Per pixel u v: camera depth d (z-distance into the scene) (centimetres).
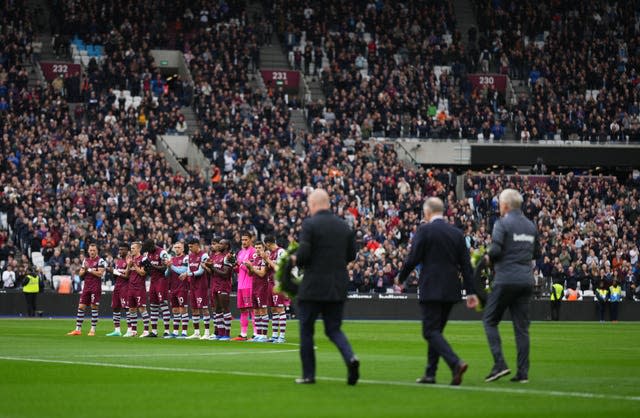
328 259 1886
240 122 7888
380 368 2400
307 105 8406
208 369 2306
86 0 8725
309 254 1867
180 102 8294
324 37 9175
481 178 7900
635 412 1586
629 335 4506
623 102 9050
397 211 7244
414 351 3127
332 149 7731
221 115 7894
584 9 9781
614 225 7494
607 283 6619
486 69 9294
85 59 8644
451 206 7325
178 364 2450
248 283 3631
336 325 1922
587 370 2438
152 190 6794
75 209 6438
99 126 7494
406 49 9262
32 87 8169
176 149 7856
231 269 3747
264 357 2705
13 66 7812
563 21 9725
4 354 2789
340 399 1723
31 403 1681
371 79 8725
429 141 8475
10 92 7612
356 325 5297
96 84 8088
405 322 5788
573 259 7075
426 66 9056
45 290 6009
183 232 6297
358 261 6500
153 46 8706
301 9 9262
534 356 3030
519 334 2050
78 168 6844
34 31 8625
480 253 2072
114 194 6694
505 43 9500
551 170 8881
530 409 1608
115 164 6975
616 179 8438
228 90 8269
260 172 7300
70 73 8406
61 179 6669
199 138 7750
